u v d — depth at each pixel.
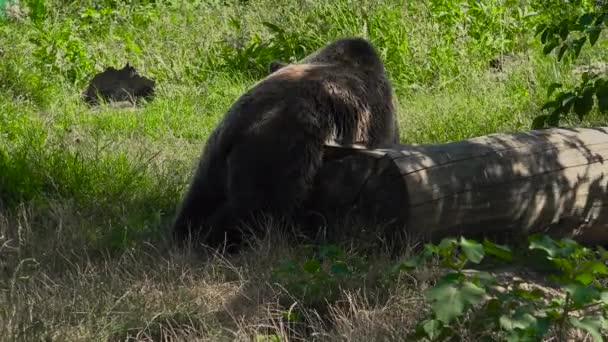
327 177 10.96
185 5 27.81
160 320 9.20
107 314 9.15
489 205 10.58
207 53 22.92
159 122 18.33
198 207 11.50
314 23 22.86
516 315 7.90
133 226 11.84
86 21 26.55
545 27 13.28
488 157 10.63
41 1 26.06
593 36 12.62
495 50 22.55
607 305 8.38
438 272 9.88
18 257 10.64
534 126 12.73
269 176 10.87
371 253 10.59
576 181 11.07
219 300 9.70
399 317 9.05
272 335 9.05
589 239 11.48
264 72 22.03
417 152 10.47
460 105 17.72
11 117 17.47
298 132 10.94
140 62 22.69
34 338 8.63
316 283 9.69
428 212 10.29
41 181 13.07
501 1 24.09
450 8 23.31
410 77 21.11
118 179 13.27
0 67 20.23
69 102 19.81
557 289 10.01
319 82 11.44
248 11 25.78
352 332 8.75
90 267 10.27
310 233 11.13
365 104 11.70
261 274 10.02
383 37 22.06
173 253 10.78
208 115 19.66
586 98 12.27
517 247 10.88
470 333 8.35
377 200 10.55
